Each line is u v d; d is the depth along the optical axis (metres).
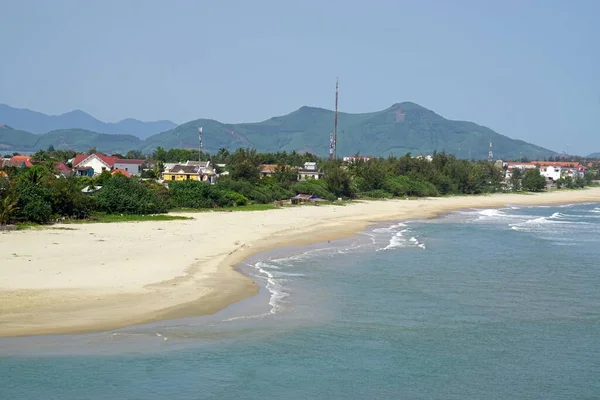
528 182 198.25
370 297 36.84
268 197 104.88
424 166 166.38
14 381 22.30
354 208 106.06
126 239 53.69
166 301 32.62
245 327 29.53
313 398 22.08
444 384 23.67
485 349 27.77
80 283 35.09
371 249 56.84
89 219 66.69
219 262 45.12
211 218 76.12
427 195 150.12
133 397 21.56
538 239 69.25
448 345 28.16
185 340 27.20
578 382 24.20
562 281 43.50
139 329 28.06
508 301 37.00
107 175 93.81
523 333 30.34
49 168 120.25
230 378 23.50
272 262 47.50
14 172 84.62
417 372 24.77
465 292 39.12
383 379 23.97
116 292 33.59
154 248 49.56
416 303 35.78
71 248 46.97
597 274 46.56
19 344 25.41
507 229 79.94
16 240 49.56
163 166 148.25
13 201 59.41
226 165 157.12
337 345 27.61
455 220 92.69
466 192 171.25
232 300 34.09
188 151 197.62
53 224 61.72
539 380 24.31
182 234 59.34
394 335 29.39
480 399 22.44
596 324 32.22
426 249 58.09
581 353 27.53
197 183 92.25
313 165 164.38
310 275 42.97
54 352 24.91
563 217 105.69
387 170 153.88
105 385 22.38
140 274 38.69
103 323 28.38
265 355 25.98
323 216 88.06
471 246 61.47
